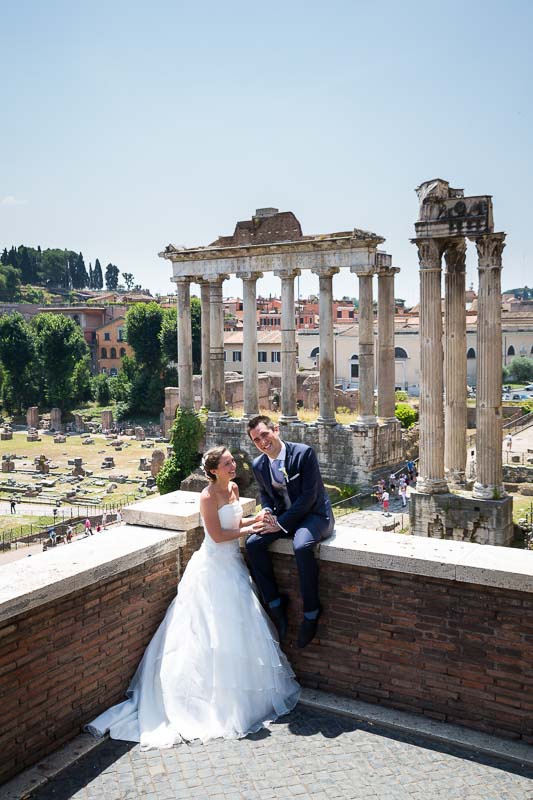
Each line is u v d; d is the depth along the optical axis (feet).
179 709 27.50
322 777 24.64
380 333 160.45
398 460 161.79
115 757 25.98
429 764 25.38
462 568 26.63
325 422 156.15
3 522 201.46
